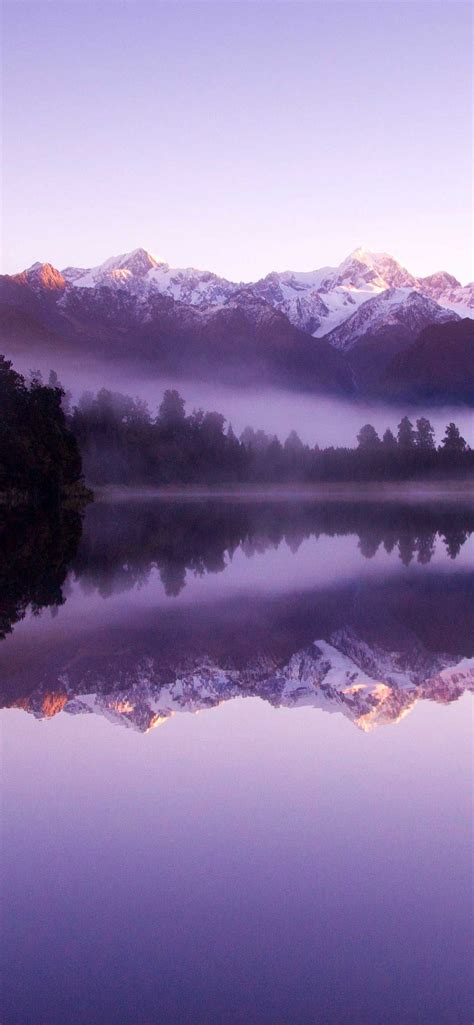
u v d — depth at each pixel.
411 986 6.98
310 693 15.62
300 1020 6.73
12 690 15.80
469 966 7.29
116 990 7.05
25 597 28.27
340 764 11.90
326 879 8.64
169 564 39.69
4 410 98.44
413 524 77.25
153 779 11.41
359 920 7.92
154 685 16.19
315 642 20.05
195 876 8.70
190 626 22.28
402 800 10.57
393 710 14.51
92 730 13.52
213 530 67.00
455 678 16.62
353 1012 6.77
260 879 8.64
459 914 8.00
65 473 106.25
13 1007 6.85
